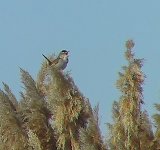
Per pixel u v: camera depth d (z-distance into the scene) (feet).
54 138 71.46
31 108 71.87
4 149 72.08
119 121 66.18
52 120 71.20
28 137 71.67
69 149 68.69
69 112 68.64
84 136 67.05
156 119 66.03
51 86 69.31
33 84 72.43
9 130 71.92
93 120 67.72
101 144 67.15
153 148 66.08
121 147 65.72
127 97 66.08
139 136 65.98
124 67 66.74
